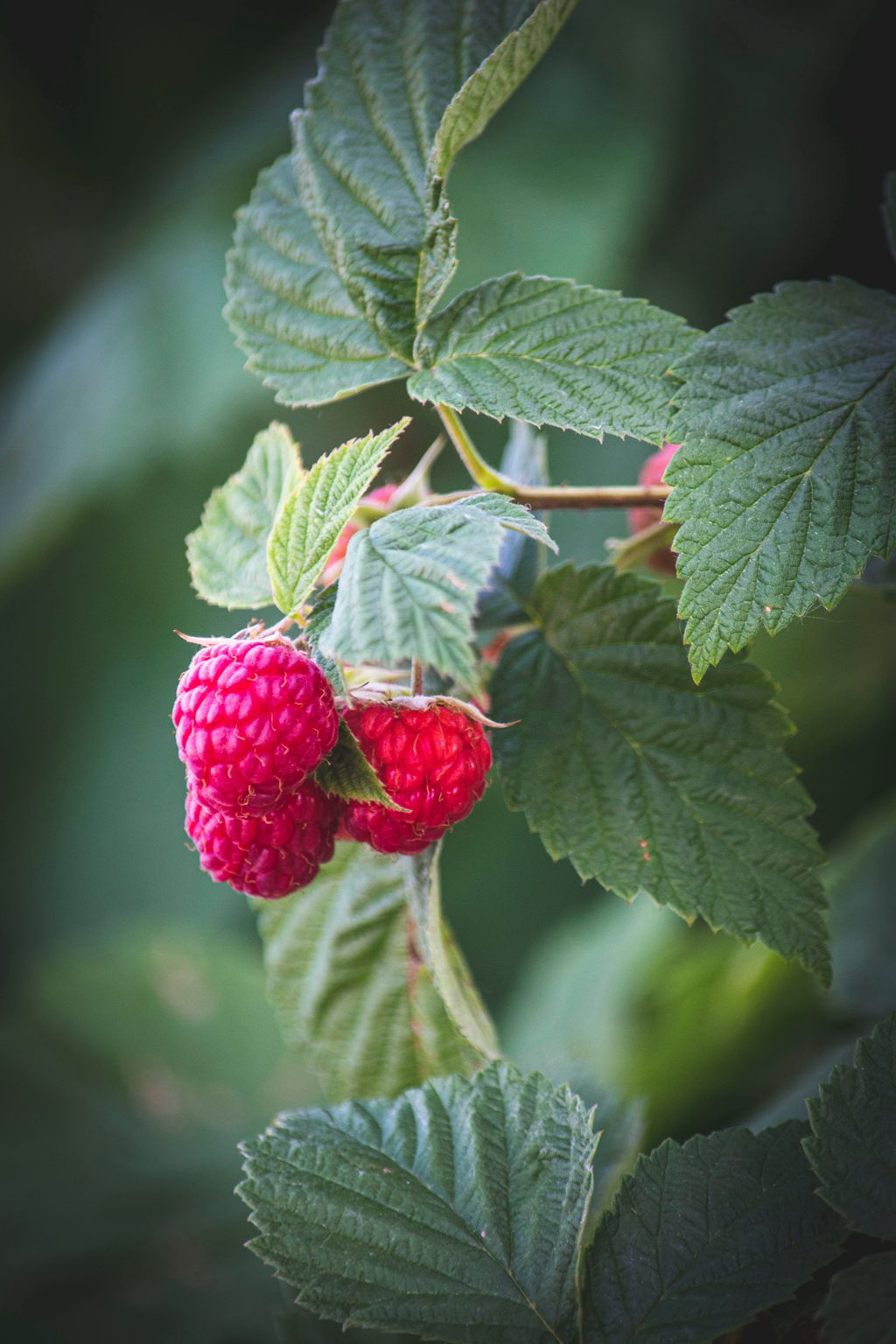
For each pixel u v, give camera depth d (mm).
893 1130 423
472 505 426
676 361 438
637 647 457
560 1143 439
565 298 445
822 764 771
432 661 409
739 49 836
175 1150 752
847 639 696
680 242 850
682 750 453
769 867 448
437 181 443
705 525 428
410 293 449
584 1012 650
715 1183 432
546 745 457
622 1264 429
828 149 817
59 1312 640
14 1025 817
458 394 439
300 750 422
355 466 426
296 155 463
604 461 812
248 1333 616
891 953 520
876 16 782
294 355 456
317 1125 444
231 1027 830
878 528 426
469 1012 461
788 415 431
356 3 465
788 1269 425
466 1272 431
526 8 459
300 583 429
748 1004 543
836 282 444
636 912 677
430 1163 439
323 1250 432
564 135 813
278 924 486
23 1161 736
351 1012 485
